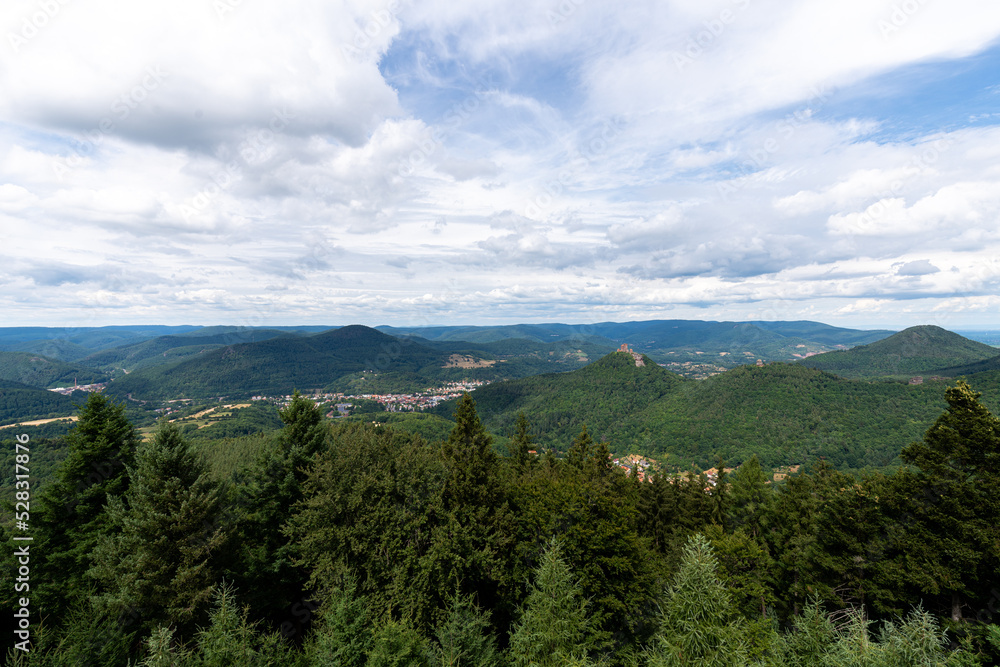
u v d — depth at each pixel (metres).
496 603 26.95
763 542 39.69
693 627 14.29
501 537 28.11
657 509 47.03
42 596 22.78
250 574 26.30
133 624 21.38
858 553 29.75
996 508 24.25
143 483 24.12
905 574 26.48
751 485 45.66
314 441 32.12
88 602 21.05
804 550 32.81
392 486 28.28
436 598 24.91
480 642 17.77
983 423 25.69
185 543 22.89
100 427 28.72
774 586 33.41
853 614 16.14
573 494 29.39
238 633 15.80
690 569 15.18
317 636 17.95
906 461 29.08
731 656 13.94
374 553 25.00
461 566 25.00
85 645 14.88
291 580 28.00
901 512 28.84
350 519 27.22
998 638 20.59
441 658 16.80
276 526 30.22
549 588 18.39
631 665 19.48
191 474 24.92
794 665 14.59
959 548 24.58
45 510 26.97
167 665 13.97
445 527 26.86
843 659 13.53
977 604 24.81
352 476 29.30
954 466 27.11
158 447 24.34
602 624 25.55
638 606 26.44
